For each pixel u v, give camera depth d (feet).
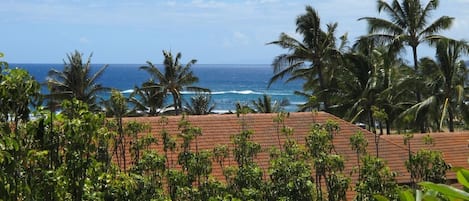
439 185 8.27
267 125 57.26
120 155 42.27
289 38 121.08
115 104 41.83
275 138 55.06
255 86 422.82
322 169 37.70
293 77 125.90
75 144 18.69
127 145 44.52
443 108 92.84
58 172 17.97
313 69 121.70
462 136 64.80
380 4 109.60
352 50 114.21
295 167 35.29
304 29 119.96
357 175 49.37
